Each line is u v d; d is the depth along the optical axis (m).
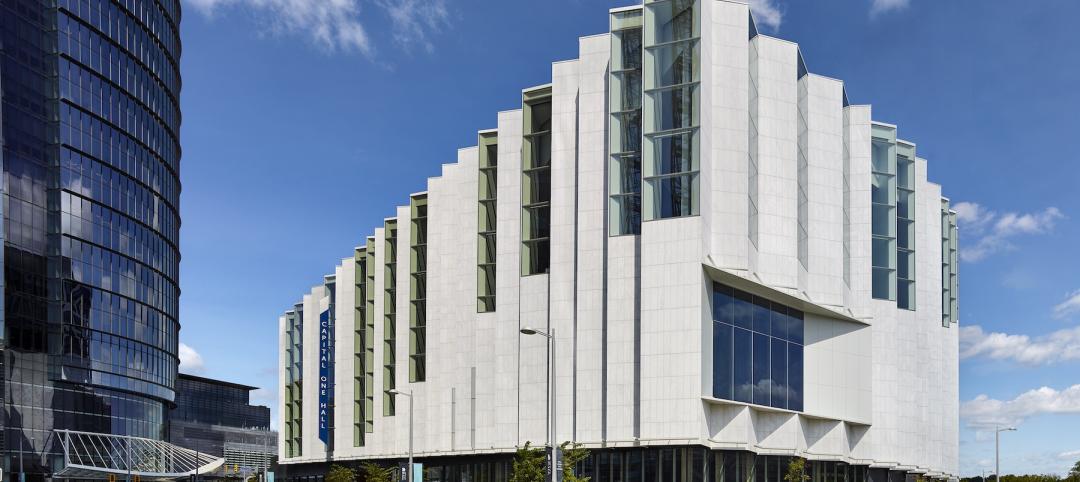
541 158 65.62
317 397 100.38
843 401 66.75
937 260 79.94
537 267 64.56
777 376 62.78
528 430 62.59
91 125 91.44
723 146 59.09
